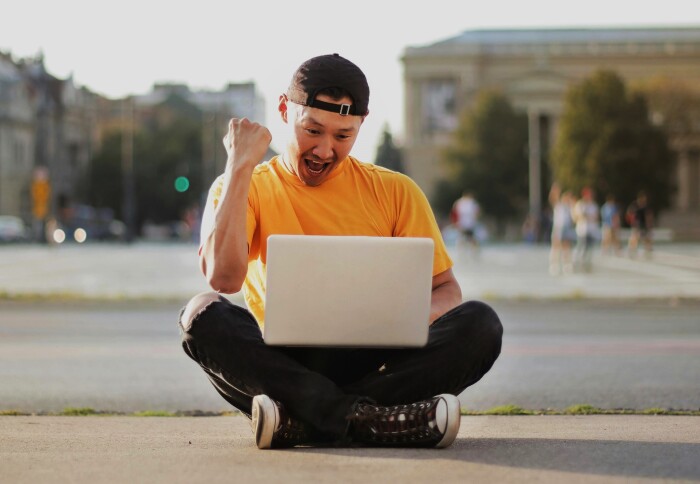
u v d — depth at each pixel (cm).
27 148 10381
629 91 9544
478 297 2000
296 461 421
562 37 13550
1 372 1044
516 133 10600
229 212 453
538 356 1180
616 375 1014
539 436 540
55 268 3394
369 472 397
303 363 470
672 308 1923
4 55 10875
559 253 3198
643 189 9112
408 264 432
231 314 456
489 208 10650
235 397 473
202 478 388
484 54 12975
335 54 459
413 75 12912
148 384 960
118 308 1900
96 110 13375
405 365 457
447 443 446
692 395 873
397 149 12938
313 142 457
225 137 466
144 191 10725
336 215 477
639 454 447
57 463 430
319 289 430
